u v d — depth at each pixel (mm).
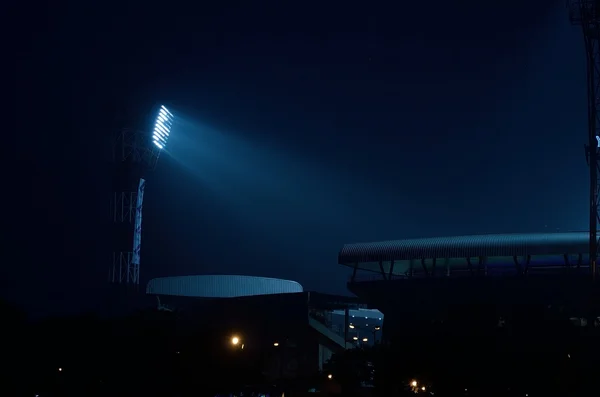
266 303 153000
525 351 73250
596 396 68875
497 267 137750
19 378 77562
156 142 152125
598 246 113438
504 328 79562
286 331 149500
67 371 81438
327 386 111250
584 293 115375
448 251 128625
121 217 150000
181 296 177875
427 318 95375
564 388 70062
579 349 72750
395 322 126625
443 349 76188
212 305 157375
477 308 81312
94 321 86375
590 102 95750
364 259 135500
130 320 89375
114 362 82938
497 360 72875
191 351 88188
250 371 92688
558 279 117125
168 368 84625
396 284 128500
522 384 71438
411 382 82312
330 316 160000
